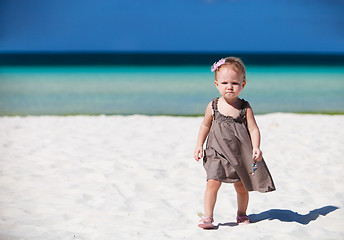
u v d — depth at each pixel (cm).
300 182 797
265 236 533
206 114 585
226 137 556
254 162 548
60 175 837
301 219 611
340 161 951
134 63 7256
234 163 550
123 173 848
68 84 3209
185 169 881
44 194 720
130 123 1512
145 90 2825
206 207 564
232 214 638
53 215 620
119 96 2539
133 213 637
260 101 2377
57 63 7112
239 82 558
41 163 929
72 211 640
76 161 939
